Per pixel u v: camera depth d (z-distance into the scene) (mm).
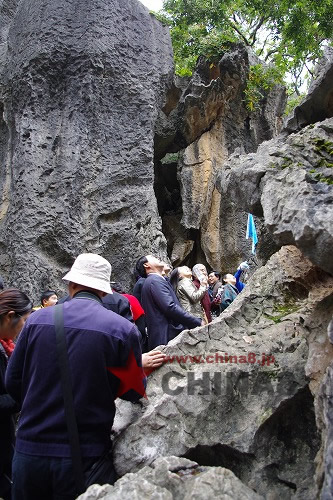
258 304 3414
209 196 11328
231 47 11344
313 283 3264
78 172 8258
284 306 3389
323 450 2229
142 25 9578
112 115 8797
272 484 2613
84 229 8133
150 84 9250
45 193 8148
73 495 2350
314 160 2732
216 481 2076
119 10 9266
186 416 2842
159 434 2777
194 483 2084
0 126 9141
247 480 2686
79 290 2729
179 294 5531
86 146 8430
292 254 3557
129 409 2936
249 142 12266
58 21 8789
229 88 11461
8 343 3338
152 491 2031
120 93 8922
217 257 11273
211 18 14922
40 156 8289
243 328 3275
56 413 2430
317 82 3307
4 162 8836
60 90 8688
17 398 2715
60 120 8547
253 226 8578
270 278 3547
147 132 8930
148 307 4453
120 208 8422
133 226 8398
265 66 12375
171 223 12070
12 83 8797
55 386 2457
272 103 12602
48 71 8625
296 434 2768
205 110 11281
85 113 8562
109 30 8984
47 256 7938
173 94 11492
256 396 2902
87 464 2406
